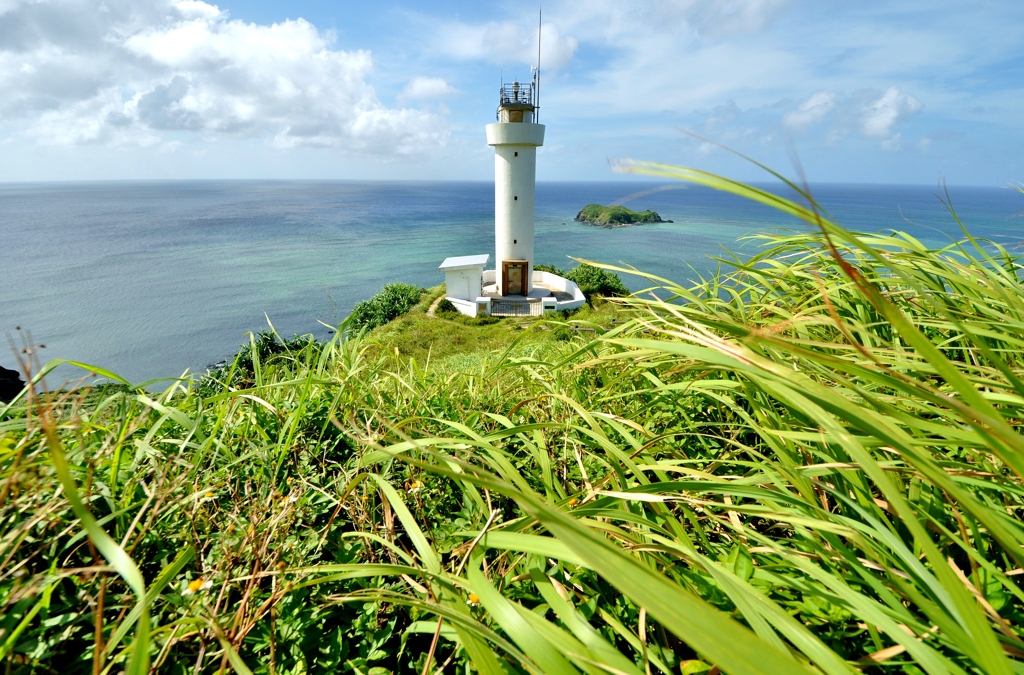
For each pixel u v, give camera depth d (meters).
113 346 40.94
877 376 0.74
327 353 2.49
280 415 2.18
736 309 2.20
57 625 1.21
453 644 1.27
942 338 2.03
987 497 1.19
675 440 1.92
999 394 1.10
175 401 2.26
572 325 2.59
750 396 1.67
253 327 45.59
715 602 1.11
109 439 1.59
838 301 2.02
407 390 2.69
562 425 1.51
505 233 33.66
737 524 1.21
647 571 0.56
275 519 1.33
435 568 1.03
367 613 1.35
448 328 27.17
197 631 1.09
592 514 1.04
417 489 1.73
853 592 0.85
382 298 33.53
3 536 1.20
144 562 1.41
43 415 0.86
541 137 32.00
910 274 1.68
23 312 53.72
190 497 1.41
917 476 1.19
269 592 1.33
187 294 60.88
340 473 1.93
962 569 1.19
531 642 0.70
